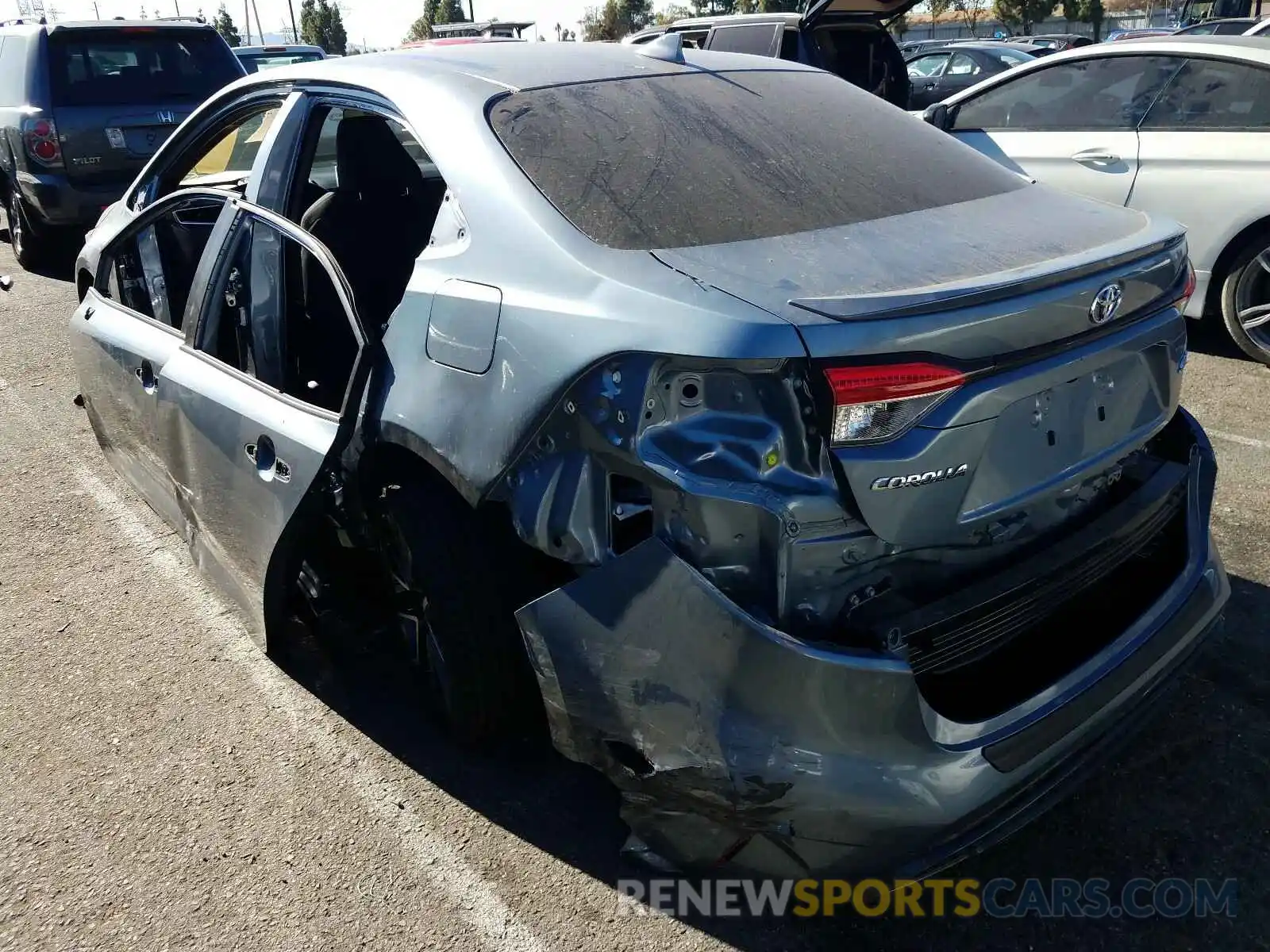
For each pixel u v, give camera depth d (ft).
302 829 8.20
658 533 6.18
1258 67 16.70
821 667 5.87
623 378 6.19
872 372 5.75
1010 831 6.47
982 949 6.98
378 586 9.88
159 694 9.95
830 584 6.09
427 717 9.31
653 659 6.25
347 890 7.60
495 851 7.90
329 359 10.47
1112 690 6.91
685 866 6.88
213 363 9.78
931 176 8.52
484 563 7.87
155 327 11.19
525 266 7.06
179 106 27.91
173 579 12.07
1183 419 8.43
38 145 26.09
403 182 11.10
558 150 7.80
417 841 8.03
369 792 8.57
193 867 7.86
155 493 11.82
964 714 6.44
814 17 26.12
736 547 6.01
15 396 18.52
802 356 5.74
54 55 26.37
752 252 6.80
